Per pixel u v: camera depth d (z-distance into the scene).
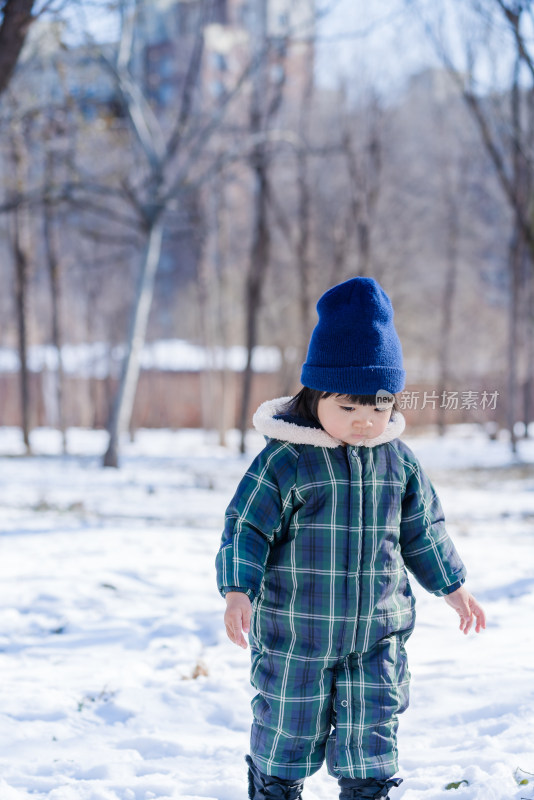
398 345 2.79
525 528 11.21
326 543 2.67
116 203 33.53
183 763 3.46
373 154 27.75
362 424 2.69
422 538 2.86
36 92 17.47
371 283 2.78
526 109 19.31
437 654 4.84
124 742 3.69
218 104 24.72
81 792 3.14
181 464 22.64
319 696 2.67
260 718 2.75
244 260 37.56
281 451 2.76
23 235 26.62
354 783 2.64
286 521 2.74
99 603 6.44
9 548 8.95
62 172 22.20
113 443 20.86
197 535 10.17
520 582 6.87
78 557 8.39
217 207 31.73
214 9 21.91
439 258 38.16
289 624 2.67
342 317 2.71
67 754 3.58
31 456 24.91
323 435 2.72
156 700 4.19
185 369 47.03
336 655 2.66
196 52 19.86
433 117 33.16
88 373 46.56
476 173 33.06
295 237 31.17
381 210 32.06
